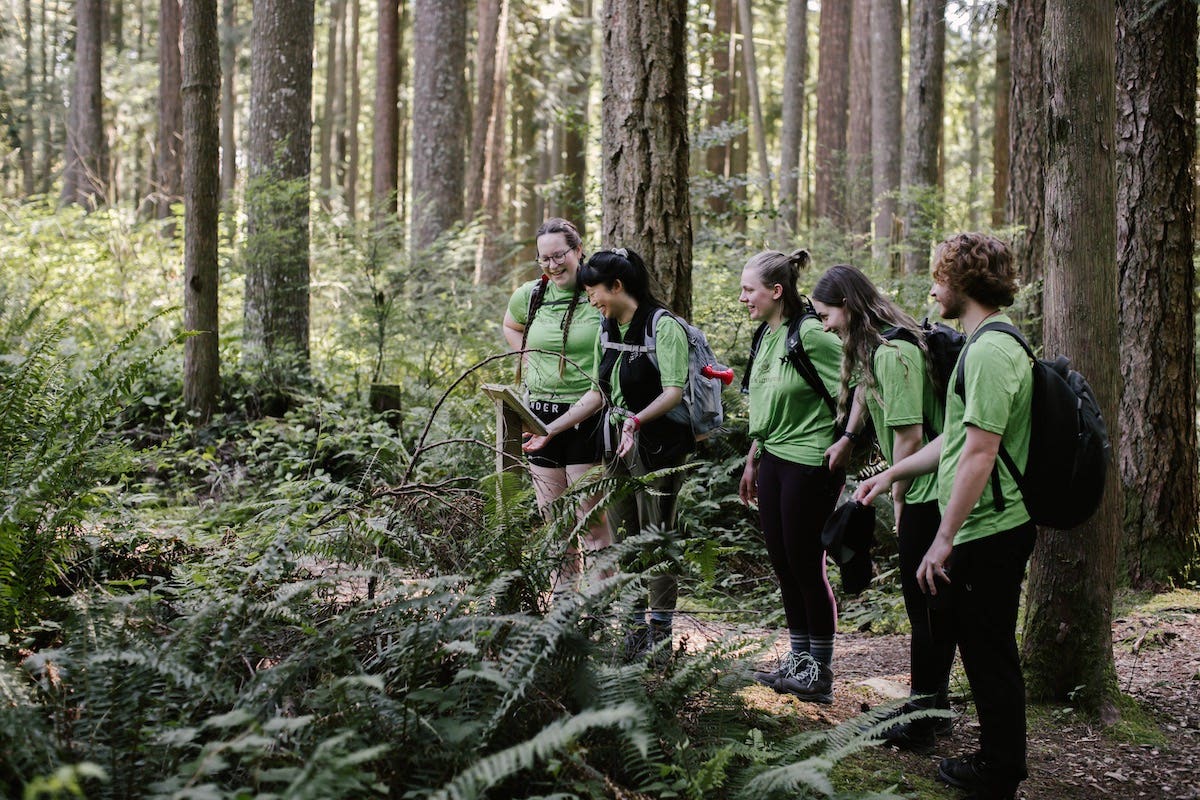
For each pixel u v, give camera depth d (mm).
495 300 10539
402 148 29578
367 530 3385
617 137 5781
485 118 17984
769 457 4094
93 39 18562
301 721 2293
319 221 10047
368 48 34625
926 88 14062
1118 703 4070
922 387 3490
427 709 2869
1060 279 3996
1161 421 5816
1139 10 5688
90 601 3092
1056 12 3963
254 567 3139
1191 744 3826
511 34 23141
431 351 9562
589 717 2346
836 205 15125
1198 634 5035
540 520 4379
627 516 4215
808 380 3934
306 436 7715
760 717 3633
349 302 10656
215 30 8102
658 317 4160
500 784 2707
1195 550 5859
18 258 11867
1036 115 7871
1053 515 3098
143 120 25172
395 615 2975
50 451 3873
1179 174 5773
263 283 9828
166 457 7680
